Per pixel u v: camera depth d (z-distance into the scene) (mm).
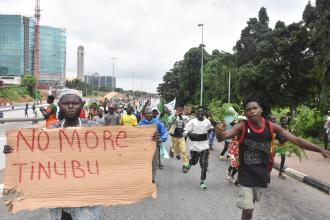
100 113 13773
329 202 8492
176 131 12312
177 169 12125
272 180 10938
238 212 7215
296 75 42406
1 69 140375
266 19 64625
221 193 8828
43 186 4102
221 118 11914
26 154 4109
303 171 11875
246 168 5141
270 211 7551
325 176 11000
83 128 4184
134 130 4238
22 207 4059
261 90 44188
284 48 41656
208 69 70750
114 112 14117
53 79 157500
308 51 41531
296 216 7246
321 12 24797
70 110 4281
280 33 43781
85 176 4160
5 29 139875
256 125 5098
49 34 154875
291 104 43062
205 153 9352
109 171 4203
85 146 4184
